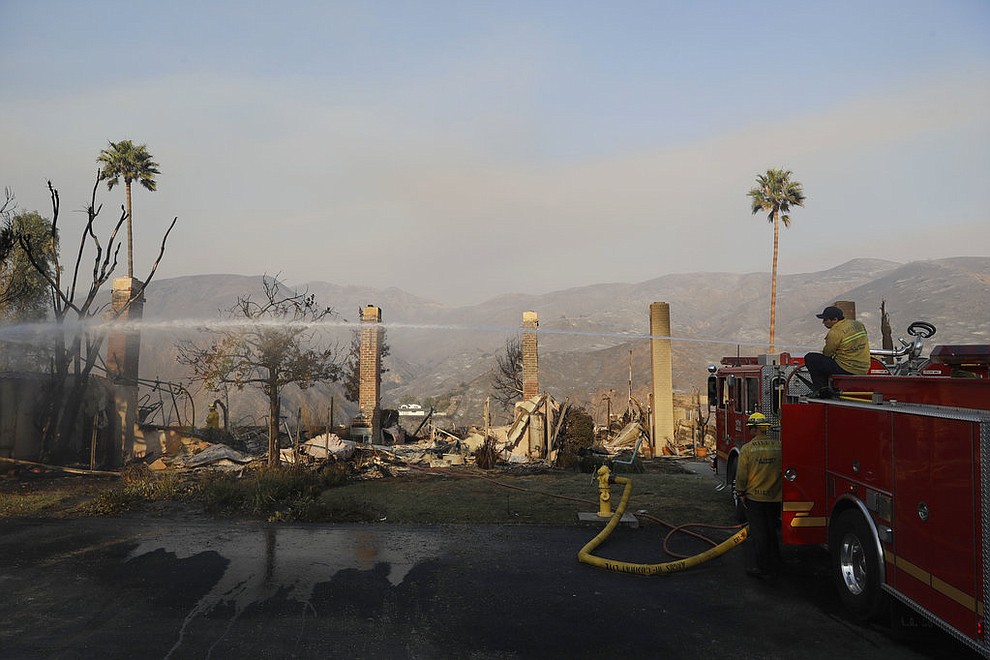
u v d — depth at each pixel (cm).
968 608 456
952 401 528
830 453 682
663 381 2552
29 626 592
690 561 777
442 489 1326
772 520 750
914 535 524
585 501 1179
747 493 756
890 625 591
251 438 2141
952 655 539
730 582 739
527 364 2342
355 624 602
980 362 685
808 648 553
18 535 943
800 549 888
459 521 1041
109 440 1823
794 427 698
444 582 730
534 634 582
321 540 919
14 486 1373
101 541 909
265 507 1115
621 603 666
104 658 523
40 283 2150
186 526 1005
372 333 2234
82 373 1753
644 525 1023
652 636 579
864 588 600
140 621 606
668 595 692
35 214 2169
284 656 531
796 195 5169
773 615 634
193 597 673
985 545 440
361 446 1831
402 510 1114
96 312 1950
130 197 3612
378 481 1451
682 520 1052
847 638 576
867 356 809
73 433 1778
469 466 1767
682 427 2738
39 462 1669
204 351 1623
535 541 918
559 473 1656
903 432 542
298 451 1680
